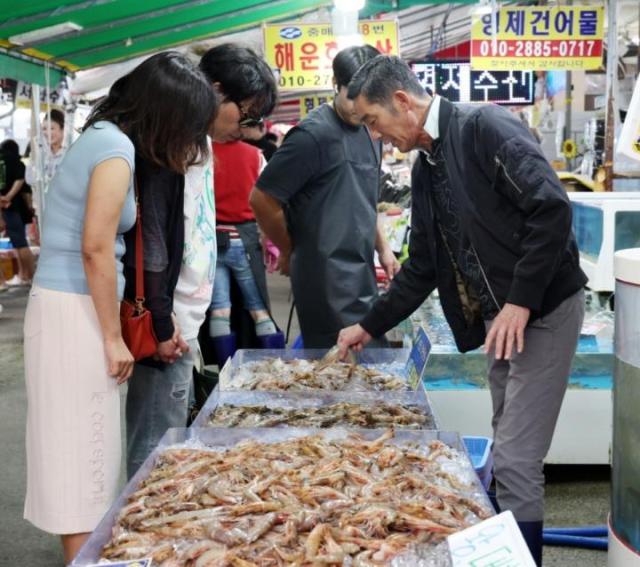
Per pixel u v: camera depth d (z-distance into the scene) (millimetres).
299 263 3184
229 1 6328
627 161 5285
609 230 3908
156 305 2330
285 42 6742
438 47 12352
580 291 2400
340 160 3074
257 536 1563
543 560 3080
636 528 1651
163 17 6496
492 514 1693
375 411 2467
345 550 1519
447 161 2375
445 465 1962
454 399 3652
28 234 10562
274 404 2605
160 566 1508
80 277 2141
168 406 2572
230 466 1905
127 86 2227
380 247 3725
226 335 3605
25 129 11039
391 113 2408
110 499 2227
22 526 3416
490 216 2328
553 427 2418
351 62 2965
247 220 3738
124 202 2123
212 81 2561
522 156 2199
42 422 2162
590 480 3828
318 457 1983
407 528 1614
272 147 6352
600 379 3646
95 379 2156
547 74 9297
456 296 2627
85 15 5801
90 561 1570
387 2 7871
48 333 2139
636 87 1789
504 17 6793
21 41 5875
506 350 2234
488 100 7418
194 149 2254
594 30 6781
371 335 2859
